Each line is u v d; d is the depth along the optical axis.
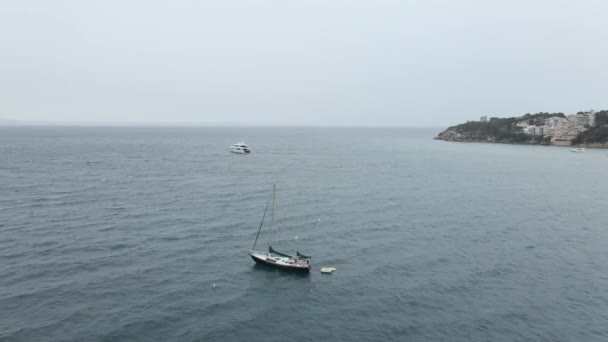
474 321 47.00
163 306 49.25
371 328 45.47
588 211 99.56
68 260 62.22
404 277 58.66
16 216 85.31
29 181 126.31
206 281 56.44
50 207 93.56
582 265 63.81
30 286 53.34
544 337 44.06
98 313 47.16
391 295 53.12
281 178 142.50
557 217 93.31
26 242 69.62
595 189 130.62
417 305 50.59
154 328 44.56
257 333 44.31
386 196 113.56
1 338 41.75
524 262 64.75
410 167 179.88
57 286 53.53
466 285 56.16
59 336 42.50
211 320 46.59
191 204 99.06
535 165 194.00
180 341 42.50
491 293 53.88
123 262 62.00
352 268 61.78
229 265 62.19
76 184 122.88
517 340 43.44
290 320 47.00
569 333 44.84
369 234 78.25
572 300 52.25
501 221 88.88
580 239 76.88
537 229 83.19
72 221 82.50
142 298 51.03
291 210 95.50
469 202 107.88
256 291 53.97
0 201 98.62
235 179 138.12
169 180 133.38
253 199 106.38
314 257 66.06
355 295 53.19
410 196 114.31
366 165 185.50
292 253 67.69
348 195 114.06
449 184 136.00
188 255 65.62
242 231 78.62
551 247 72.06
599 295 53.66
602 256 67.81
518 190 127.25
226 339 43.06
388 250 69.56
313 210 95.88
